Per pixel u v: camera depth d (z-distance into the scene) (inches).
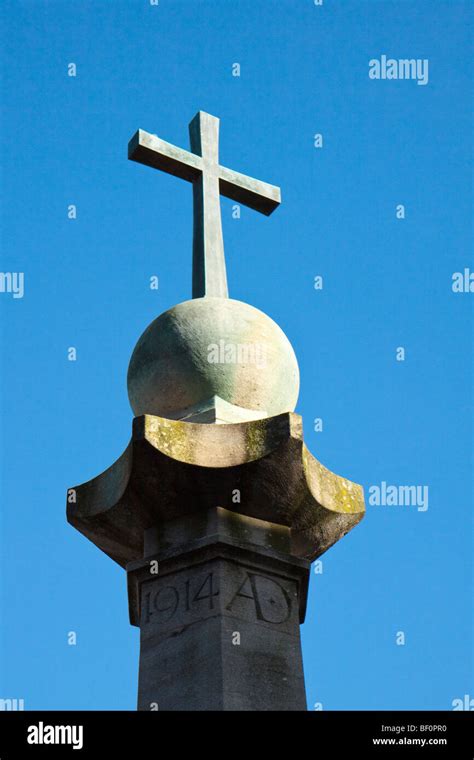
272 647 747.4
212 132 944.3
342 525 804.0
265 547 769.6
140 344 826.8
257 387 800.9
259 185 952.9
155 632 761.0
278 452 746.2
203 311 818.2
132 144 912.9
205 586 756.0
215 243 890.7
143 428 741.3
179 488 760.3
